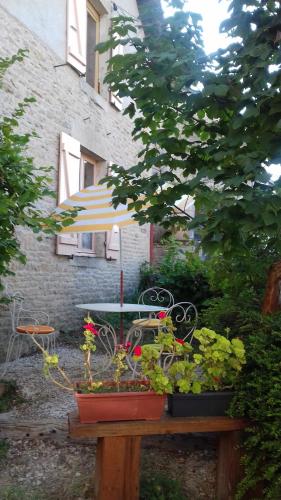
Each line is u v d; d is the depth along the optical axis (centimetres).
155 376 245
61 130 652
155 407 244
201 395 249
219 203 209
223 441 258
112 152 842
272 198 208
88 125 739
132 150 944
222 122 273
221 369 252
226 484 254
